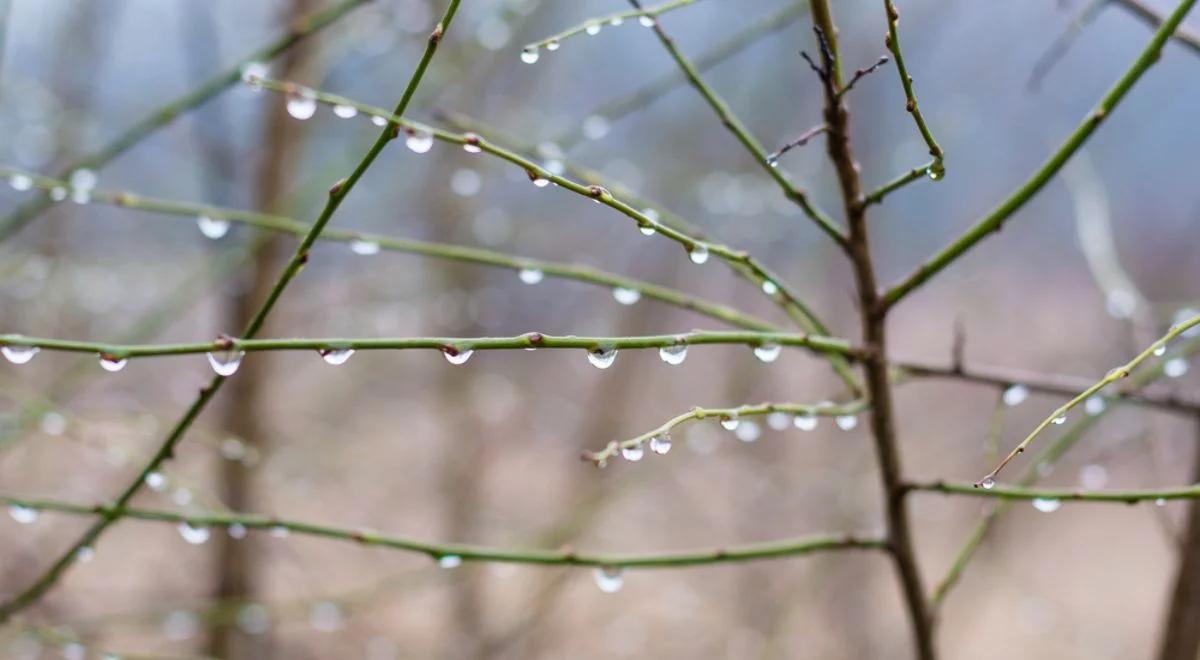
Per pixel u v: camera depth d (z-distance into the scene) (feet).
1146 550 15.99
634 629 12.14
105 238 11.07
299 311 12.23
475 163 11.98
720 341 3.75
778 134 13.37
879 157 13.34
